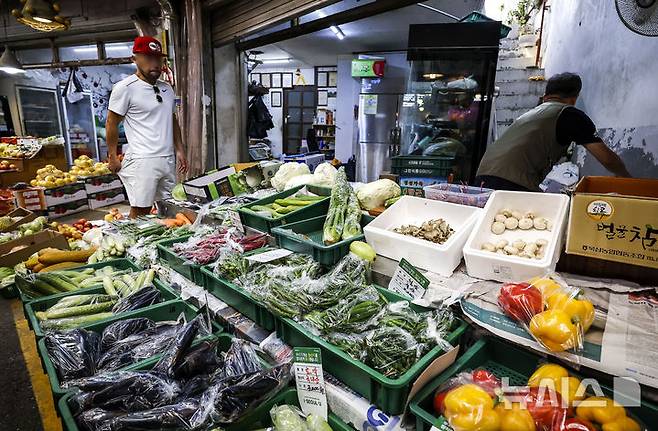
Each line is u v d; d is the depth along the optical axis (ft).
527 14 17.40
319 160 17.25
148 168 10.03
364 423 3.36
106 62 18.44
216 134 15.71
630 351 2.95
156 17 15.33
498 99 15.16
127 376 3.67
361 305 4.03
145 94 9.74
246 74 16.33
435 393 3.30
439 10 15.70
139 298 5.53
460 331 3.76
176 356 3.92
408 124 13.61
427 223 4.93
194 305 5.48
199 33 13.66
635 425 2.65
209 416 3.26
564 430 2.63
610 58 9.17
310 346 3.90
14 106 23.39
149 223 8.51
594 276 4.04
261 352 4.28
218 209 7.39
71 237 10.34
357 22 17.20
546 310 3.21
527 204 4.87
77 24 17.26
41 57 25.14
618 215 3.54
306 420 3.51
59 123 25.54
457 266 4.61
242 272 4.99
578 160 11.17
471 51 11.30
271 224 6.15
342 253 5.18
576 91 7.56
